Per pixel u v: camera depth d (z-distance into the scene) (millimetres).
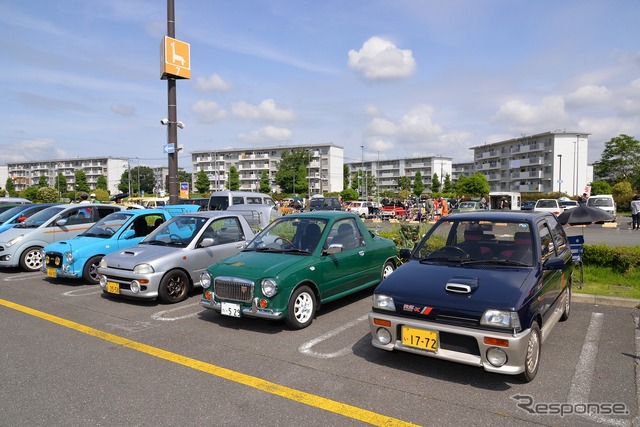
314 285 5699
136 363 4344
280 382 3877
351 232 6703
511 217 4867
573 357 4438
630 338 5016
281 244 6180
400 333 3986
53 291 7781
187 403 3480
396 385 3803
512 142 78875
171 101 14070
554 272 4742
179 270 6891
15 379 3967
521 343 3484
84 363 4348
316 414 3293
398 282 4250
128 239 8680
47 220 10398
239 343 4945
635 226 21484
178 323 5758
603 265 7887
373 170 118938
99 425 3148
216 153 102125
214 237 7543
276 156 96062
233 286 5324
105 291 6965
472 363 3590
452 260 4609
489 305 3605
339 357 4496
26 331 5418
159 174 116250
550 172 68875
